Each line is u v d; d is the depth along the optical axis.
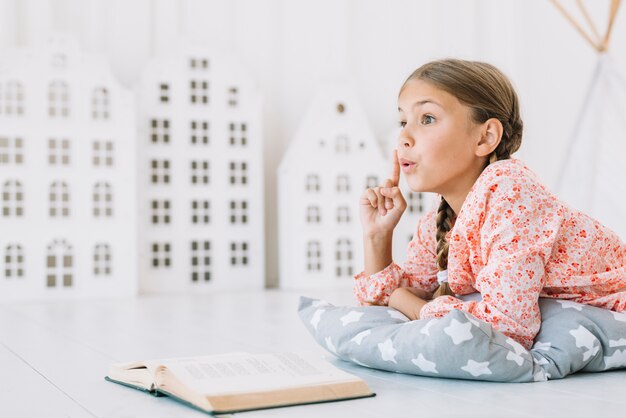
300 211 3.21
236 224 3.23
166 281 3.12
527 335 1.12
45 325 1.95
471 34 3.78
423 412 0.88
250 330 1.80
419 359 1.08
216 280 3.19
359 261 3.30
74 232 2.88
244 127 3.27
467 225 1.15
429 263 1.37
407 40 3.70
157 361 1.03
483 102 1.18
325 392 0.94
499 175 1.13
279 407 0.90
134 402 0.96
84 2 3.13
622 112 3.22
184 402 0.93
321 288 3.23
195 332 1.77
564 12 3.43
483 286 1.12
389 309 1.25
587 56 3.55
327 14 3.54
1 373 1.21
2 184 2.80
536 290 1.11
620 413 0.87
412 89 1.20
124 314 2.23
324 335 1.25
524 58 3.72
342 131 3.29
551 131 3.67
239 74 3.24
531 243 1.11
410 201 3.38
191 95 3.19
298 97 3.50
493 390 1.01
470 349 1.04
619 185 3.17
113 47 3.17
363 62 3.62
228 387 0.90
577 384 1.06
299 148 3.21
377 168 3.33
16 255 2.81
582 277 1.18
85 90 2.91
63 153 2.89
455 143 1.18
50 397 1.01
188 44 3.17
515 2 3.72
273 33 3.46
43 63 2.85
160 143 3.12
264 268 3.28
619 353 1.15
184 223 3.15
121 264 2.94
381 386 1.04
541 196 1.13
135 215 2.96
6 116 2.80
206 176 3.22
